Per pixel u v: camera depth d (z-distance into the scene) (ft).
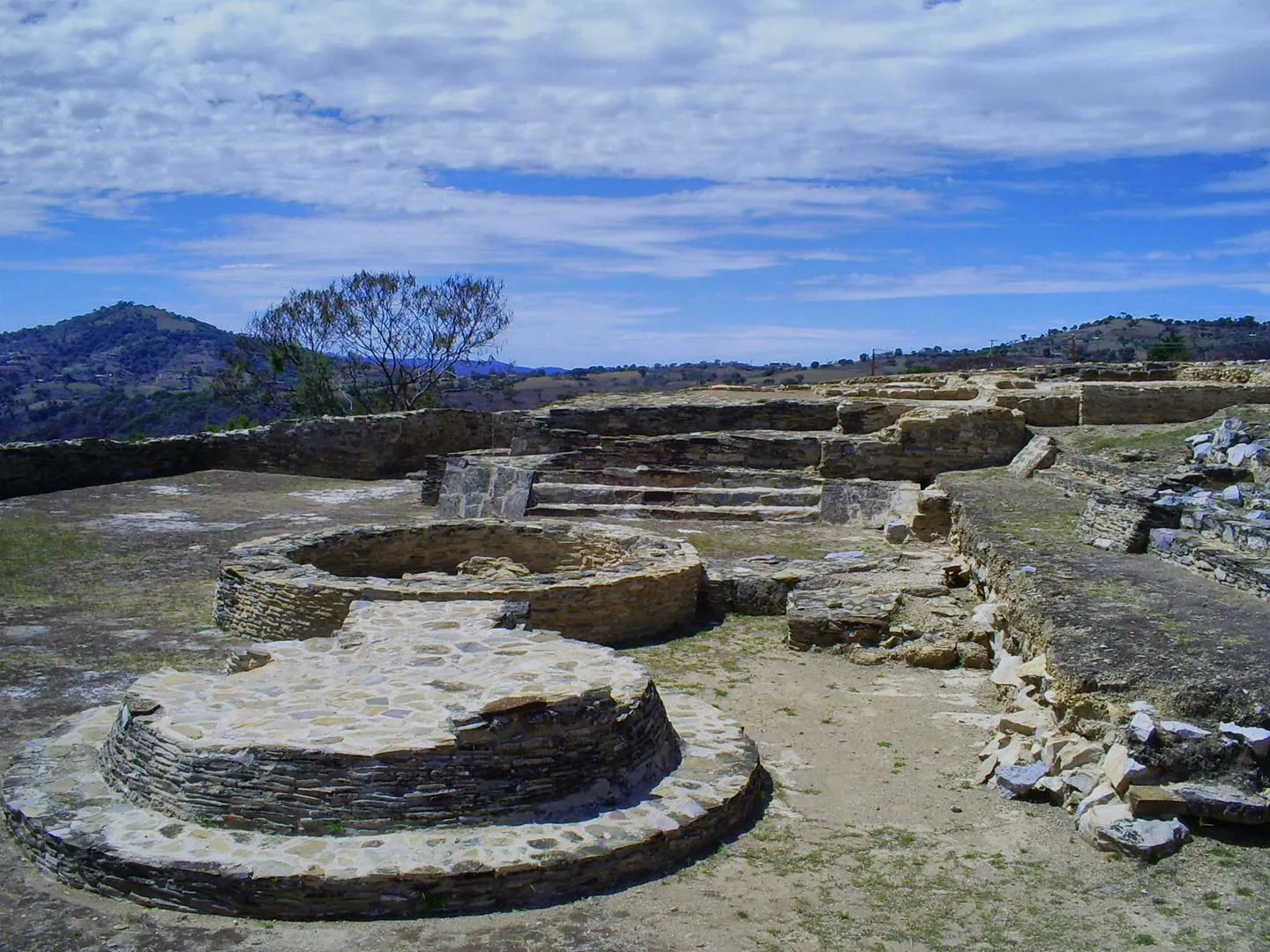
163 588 42.32
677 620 38.58
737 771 23.48
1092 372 80.18
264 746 19.84
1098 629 27.30
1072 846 21.22
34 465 65.57
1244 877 19.42
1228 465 40.83
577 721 21.25
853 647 34.96
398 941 17.48
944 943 17.84
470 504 59.82
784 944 17.78
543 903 18.80
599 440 64.75
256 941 17.37
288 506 63.46
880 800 23.97
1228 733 21.66
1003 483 52.31
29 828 19.86
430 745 19.95
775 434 62.95
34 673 31.24
